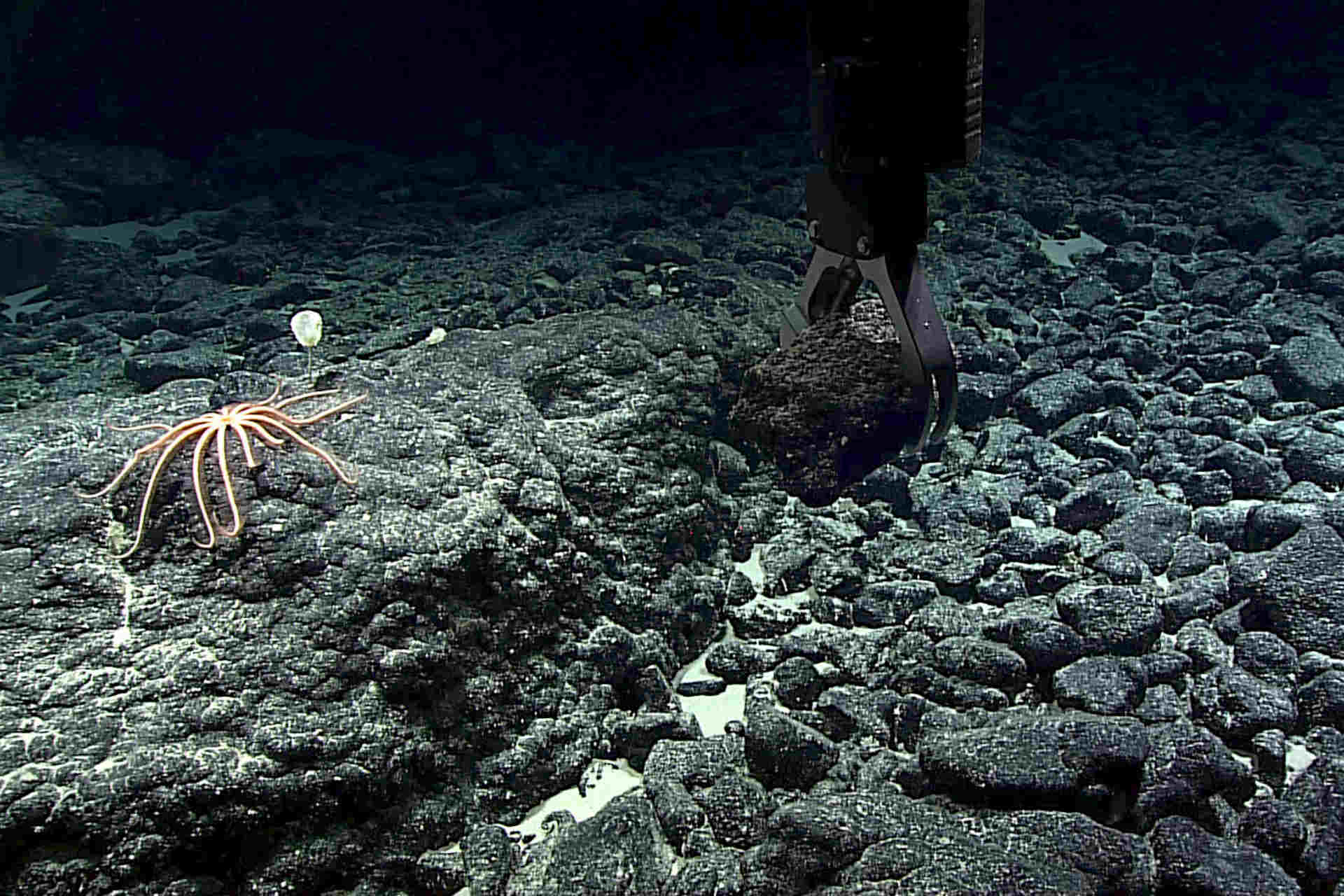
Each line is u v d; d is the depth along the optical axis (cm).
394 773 117
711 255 281
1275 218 272
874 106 92
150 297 277
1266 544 158
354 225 328
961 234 290
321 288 278
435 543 125
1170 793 114
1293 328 224
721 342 187
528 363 163
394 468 133
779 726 125
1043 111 388
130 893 102
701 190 332
